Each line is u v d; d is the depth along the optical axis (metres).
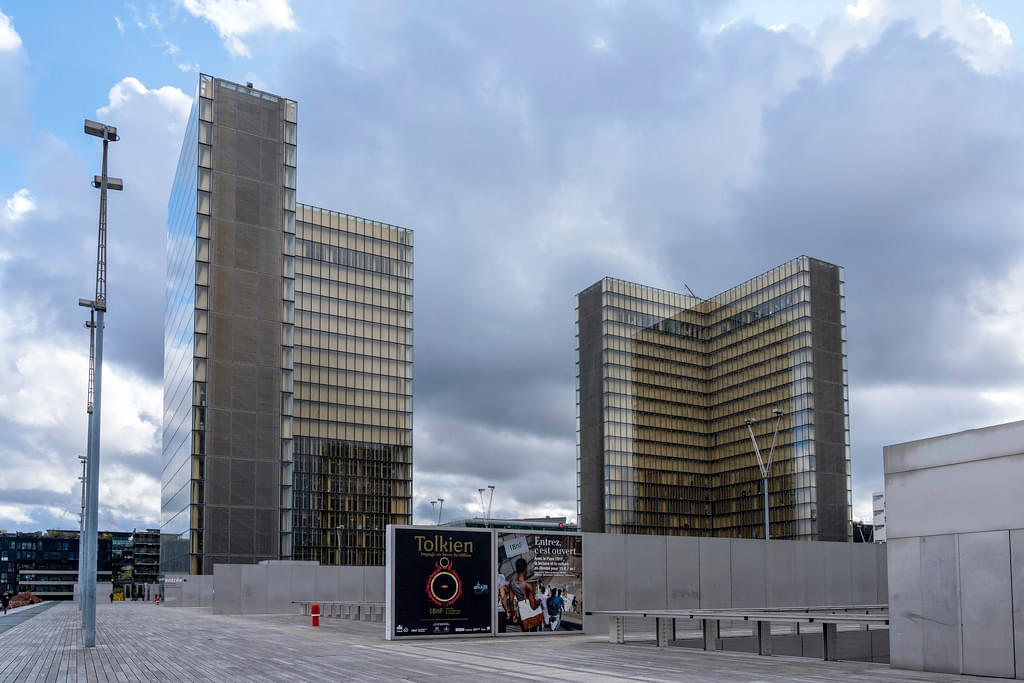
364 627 36.62
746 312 133.88
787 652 22.75
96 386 30.20
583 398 137.88
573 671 18.00
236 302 95.88
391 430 129.62
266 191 99.69
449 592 27.89
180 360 101.00
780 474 123.25
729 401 135.50
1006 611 16.36
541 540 29.95
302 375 122.81
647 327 137.75
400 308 134.25
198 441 91.06
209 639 28.92
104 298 31.05
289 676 17.56
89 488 28.47
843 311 126.25
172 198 115.56
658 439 134.62
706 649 23.36
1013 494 16.44
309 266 126.38
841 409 122.44
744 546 36.00
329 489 122.25
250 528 92.12
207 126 97.31
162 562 110.25
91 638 26.31
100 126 31.73
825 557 38.84
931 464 18.12
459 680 16.48
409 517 128.75
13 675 18.50
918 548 18.19
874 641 24.53
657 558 33.03
